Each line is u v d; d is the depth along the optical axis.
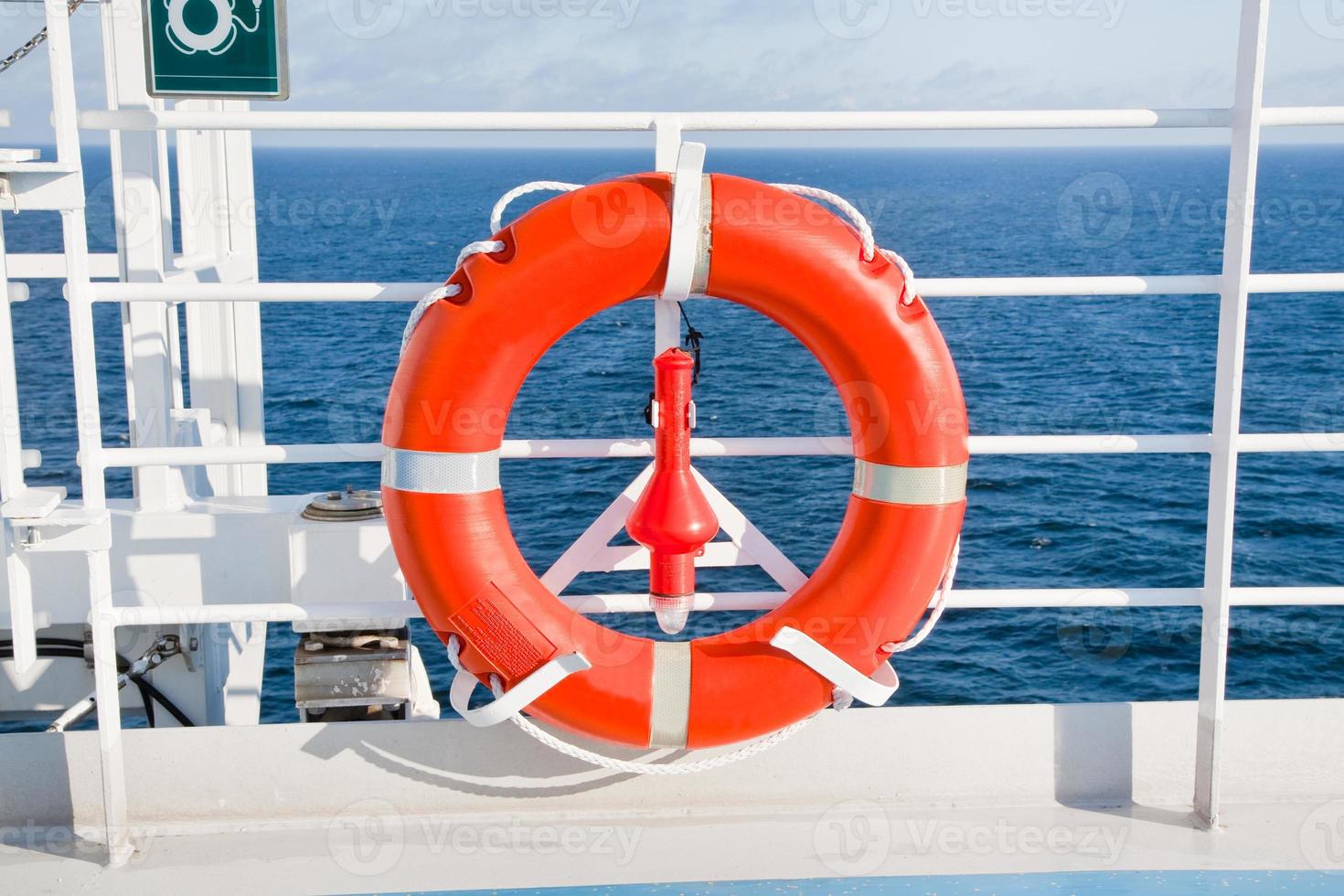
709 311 28.89
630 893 1.90
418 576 1.94
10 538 1.88
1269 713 2.19
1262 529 14.01
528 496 13.52
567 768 2.15
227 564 2.78
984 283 1.98
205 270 3.34
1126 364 23.86
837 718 2.17
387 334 24.36
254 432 3.81
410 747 2.14
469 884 1.93
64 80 1.77
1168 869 1.97
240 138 3.69
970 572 12.52
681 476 1.97
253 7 1.94
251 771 2.13
